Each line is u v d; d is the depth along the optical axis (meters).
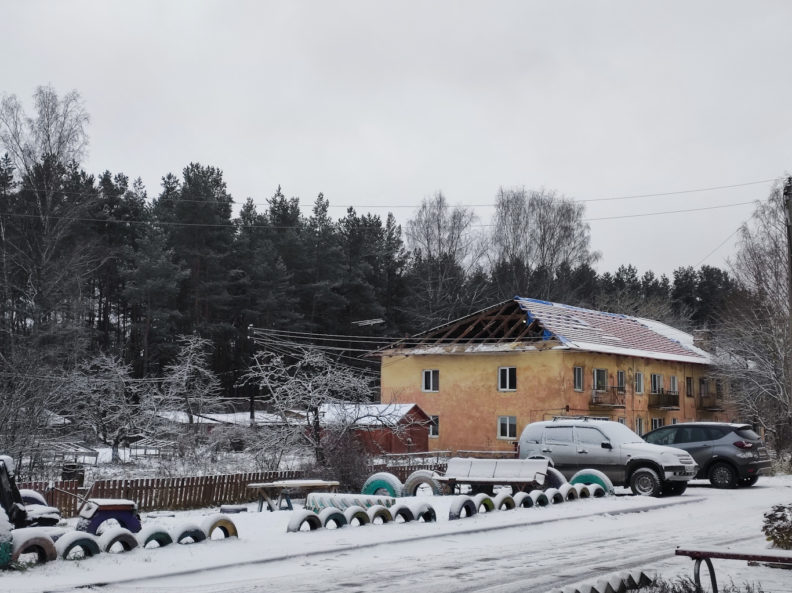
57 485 19.44
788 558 8.66
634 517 17.41
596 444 23.20
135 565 11.16
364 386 31.19
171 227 63.75
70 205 46.00
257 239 70.19
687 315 91.00
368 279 73.19
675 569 11.21
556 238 66.06
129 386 37.59
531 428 24.45
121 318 72.50
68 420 30.34
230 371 58.69
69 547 11.48
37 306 40.03
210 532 13.47
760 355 46.91
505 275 66.81
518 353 42.75
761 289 47.72
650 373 48.47
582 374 42.66
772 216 48.16
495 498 18.08
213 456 32.00
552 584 10.16
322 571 11.11
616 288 86.69
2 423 23.58
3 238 42.78
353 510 15.52
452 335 46.88
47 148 44.53
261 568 11.32
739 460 25.47
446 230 68.19
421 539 14.02
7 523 10.80
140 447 36.31
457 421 44.22
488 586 10.03
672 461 22.27
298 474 24.69
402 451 40.19
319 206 74.25
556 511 17.83
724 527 15.74
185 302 64.56
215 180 73.12
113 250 59.84
